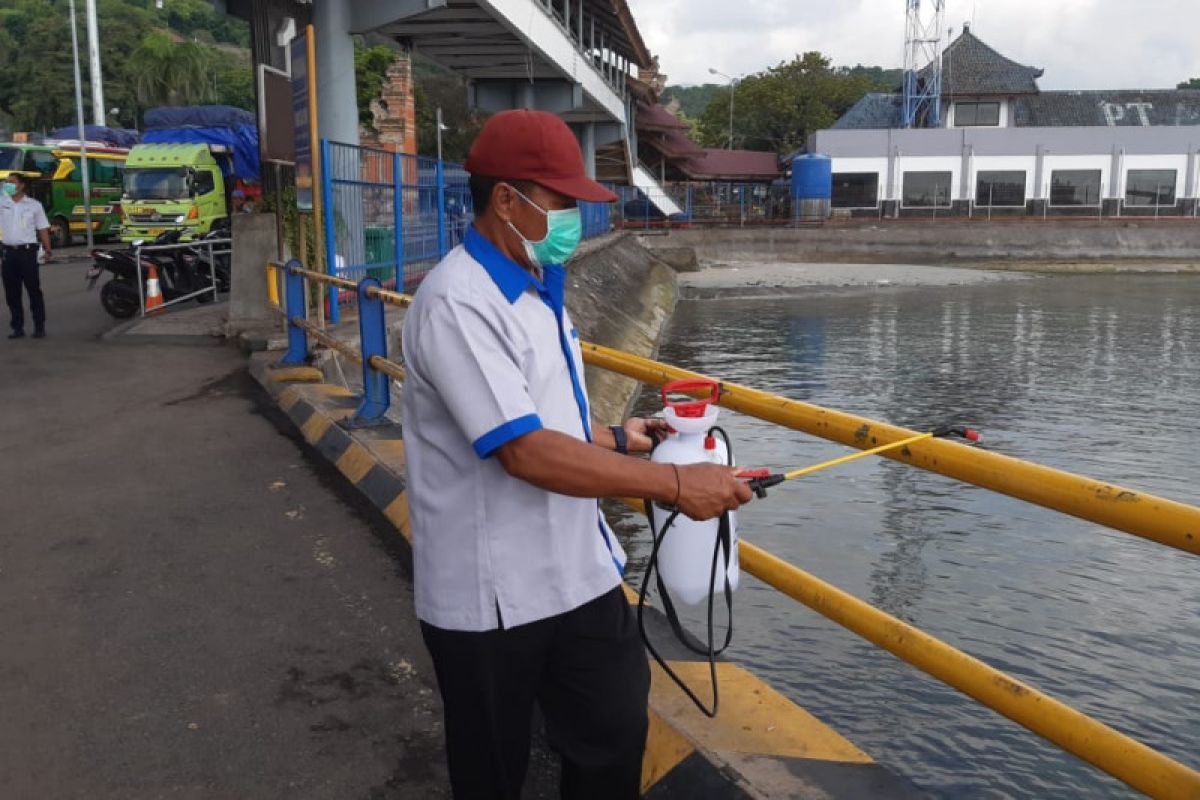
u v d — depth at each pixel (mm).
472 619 2010
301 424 7230
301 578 4602
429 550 2057
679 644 3527
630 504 3287
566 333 2096
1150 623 7156
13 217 11508
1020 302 29594
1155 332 22906
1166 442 12672
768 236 46094
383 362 6355
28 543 5062
